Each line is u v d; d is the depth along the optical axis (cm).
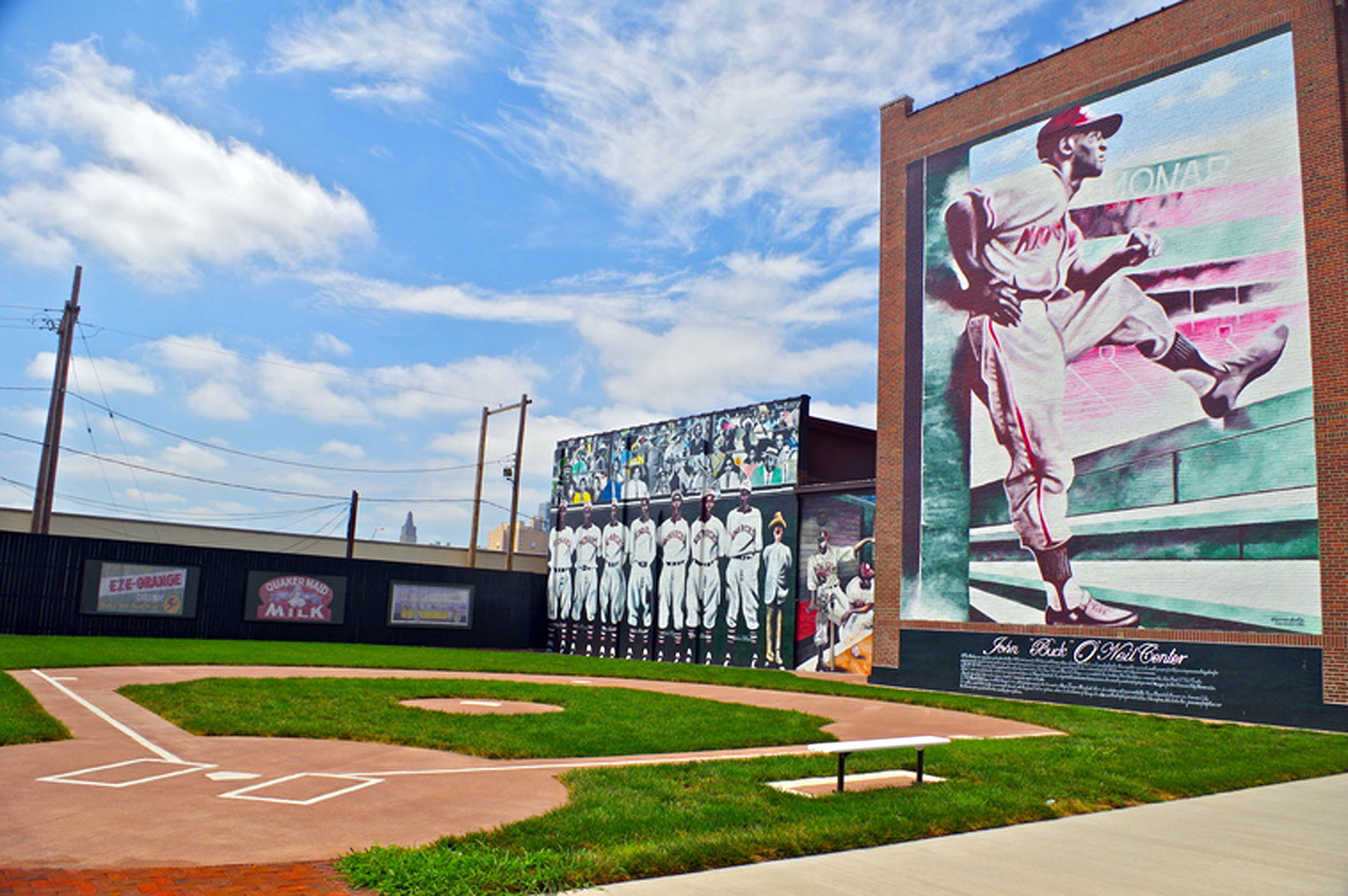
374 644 4328
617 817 841
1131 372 2503
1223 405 2325
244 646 3338
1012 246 2823
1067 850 820
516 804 912
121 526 4728
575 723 1538
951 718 1953
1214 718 2244
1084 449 2575
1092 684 2478
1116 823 955
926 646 2877
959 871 734
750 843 778
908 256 3109
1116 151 2617
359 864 650
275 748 1205
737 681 2759
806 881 689
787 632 3722
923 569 2917
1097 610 2497
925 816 915
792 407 3853
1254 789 1236
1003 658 2681
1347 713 2047
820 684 2714
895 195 3181
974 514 2811
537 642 4978
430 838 764
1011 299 2803
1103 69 2678
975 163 2961
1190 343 2403
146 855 680
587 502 4888
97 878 619
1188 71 2500
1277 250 2284
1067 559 2577
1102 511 2517
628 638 4509
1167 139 2519
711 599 4097
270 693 1766
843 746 1037
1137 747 1507
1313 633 2122
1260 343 2284
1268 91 2352
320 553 5338
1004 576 2716
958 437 2883
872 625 3378
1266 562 2214
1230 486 2291
